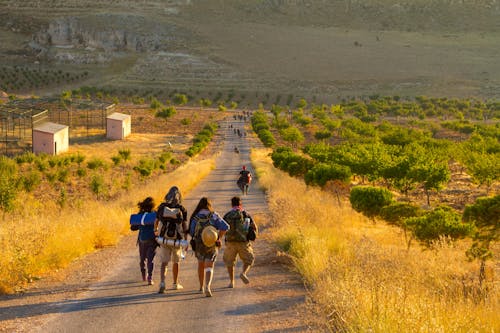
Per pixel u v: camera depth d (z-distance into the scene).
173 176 66.38
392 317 9.01
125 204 35.94
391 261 13.85
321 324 10.44
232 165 102.81
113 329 10.40
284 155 79.12
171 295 13.57
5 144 120.50
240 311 11.93
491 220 21.39
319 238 19.92
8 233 17.08
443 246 19.22
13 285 14.09
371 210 31.70
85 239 20.58
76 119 181.00
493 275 16.19
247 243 14.63
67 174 76.06
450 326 8.88
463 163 76.31
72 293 13.66
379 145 81.75
